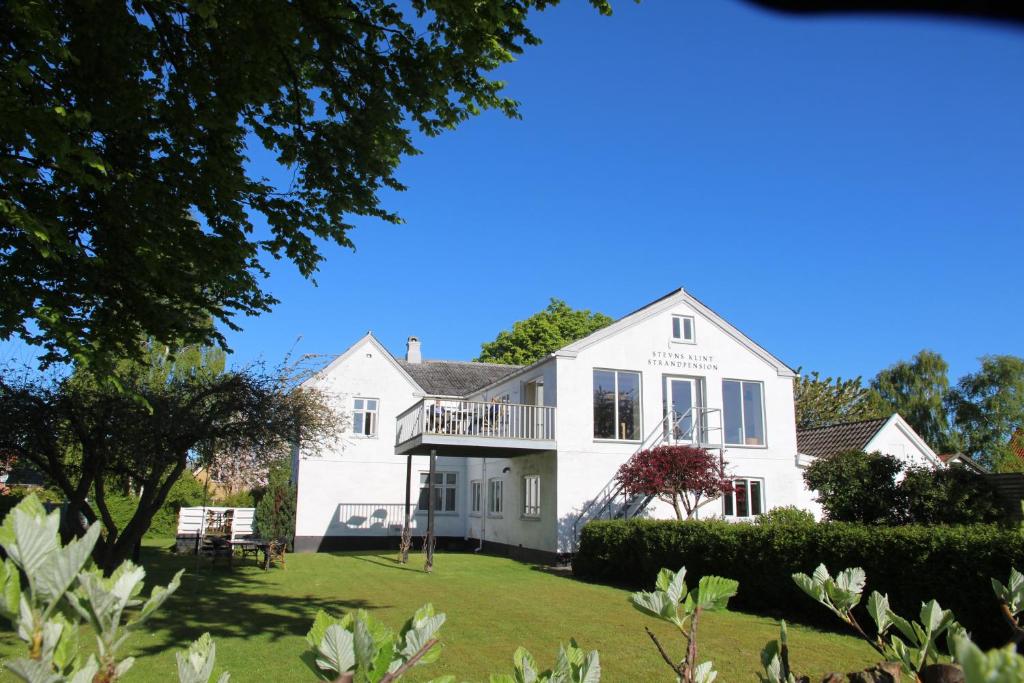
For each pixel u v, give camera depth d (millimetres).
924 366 42250
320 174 9688
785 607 11875
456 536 27422
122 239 8812
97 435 14352
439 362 33219
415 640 1640
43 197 8070
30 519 1299
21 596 1276
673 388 21734
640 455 18672
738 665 8086
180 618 10625
